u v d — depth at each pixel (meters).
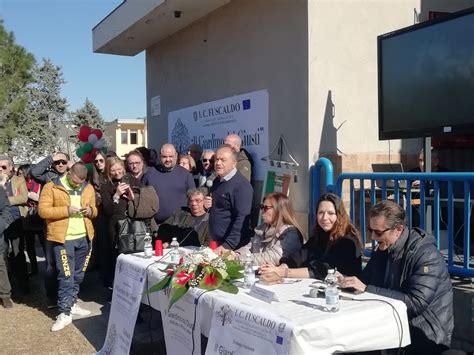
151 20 7.68
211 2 6.86
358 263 3.68
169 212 5.87
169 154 5.94
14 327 5.44
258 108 6.32
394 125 4.91
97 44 9.50
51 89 34.31
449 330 3.10
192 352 3.28
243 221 4.69
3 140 22.36
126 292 4.23
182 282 3.36
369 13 5.72
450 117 4.36
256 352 2.70
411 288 3.05
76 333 5.16
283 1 5.84
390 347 2.82
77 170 5.38
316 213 3.84
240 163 6.13
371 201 4.54
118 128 36.81
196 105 7.84
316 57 5.52
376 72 5.77
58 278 5.41
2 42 21.23
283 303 2.94
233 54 6.83
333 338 2.61
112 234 5.84
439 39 4.45
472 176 3.55
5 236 6.67
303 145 5.58
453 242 3.91
